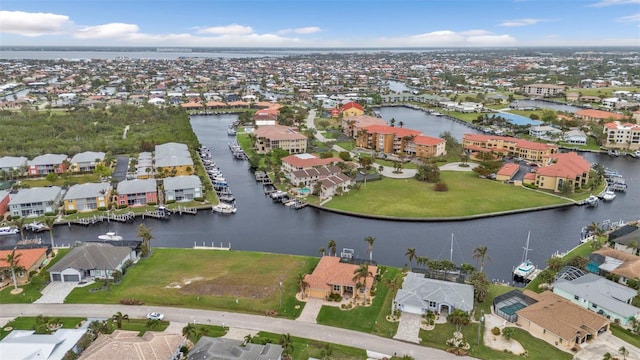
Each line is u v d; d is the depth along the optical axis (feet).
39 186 643.04
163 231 515.50
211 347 272.31
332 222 541.34
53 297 358.23
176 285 376.89
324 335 311.68
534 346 297.94
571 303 329.31
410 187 653.71
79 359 260.01
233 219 551.59
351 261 408.67
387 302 352.69
